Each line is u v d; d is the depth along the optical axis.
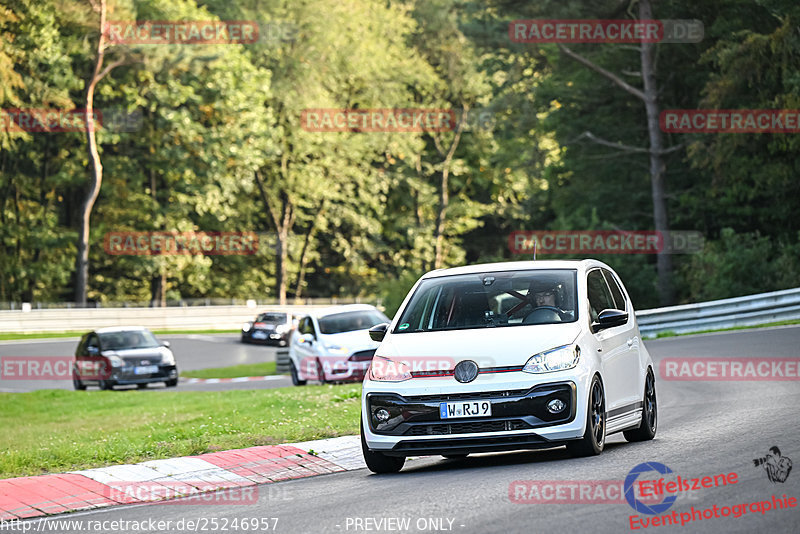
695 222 140.88
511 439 29.89
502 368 30.09
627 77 149.62
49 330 166.12
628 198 150.38
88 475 33.03
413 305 33.78
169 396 74.50
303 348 81.12
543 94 157.75
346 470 34.75
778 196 131.50
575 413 29.95
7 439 53.00
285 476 33.59
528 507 23.09
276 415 50.31
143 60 173.25
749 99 128.50
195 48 176.12
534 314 32.50
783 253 121.81
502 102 163.75
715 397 50.50
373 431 30.95
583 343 31.23
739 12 136.38
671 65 145.12
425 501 25.00
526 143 171.62
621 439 38.09
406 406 30.38
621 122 153.88
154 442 42.34
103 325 173.62
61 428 57.59
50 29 175.75
